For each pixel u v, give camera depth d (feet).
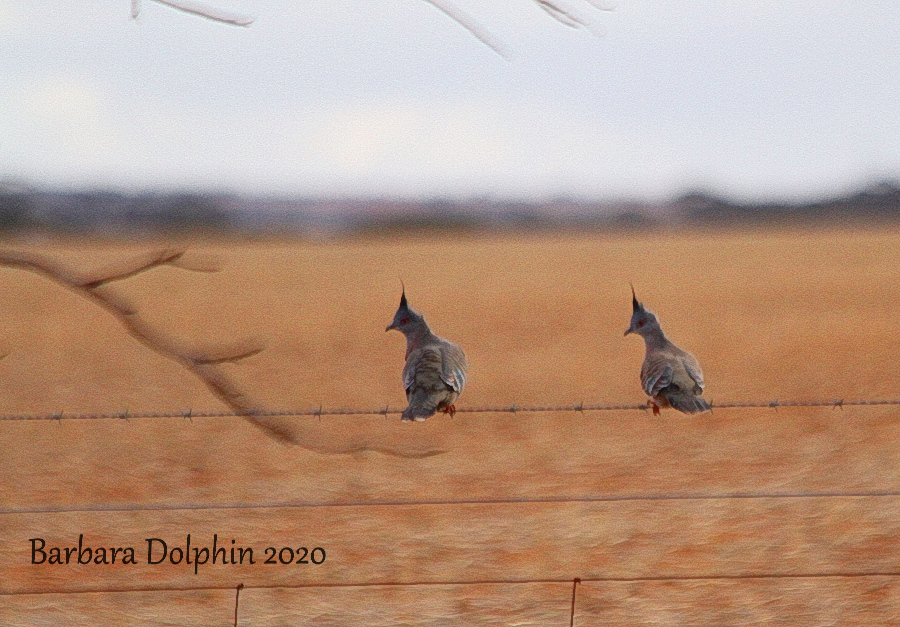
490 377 108.78
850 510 55.11
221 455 69.36
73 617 40.63
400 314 40.37
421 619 40.88
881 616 40.29
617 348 135.44
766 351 129.49
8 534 51.70
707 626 39.73
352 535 51.44
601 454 69.21
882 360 118.32
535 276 319.88
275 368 116.98
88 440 74.74
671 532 51.80
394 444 72.28
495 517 54.34
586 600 42.37
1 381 109.60
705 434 75.92
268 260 453.99
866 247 483.10
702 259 407.44
